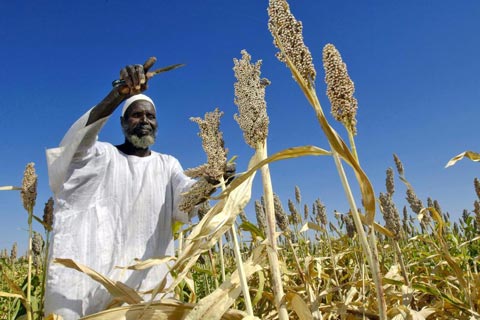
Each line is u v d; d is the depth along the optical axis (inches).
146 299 63.8
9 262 118.8
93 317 39.2
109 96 57.6
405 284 52.1
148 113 74.2
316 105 27.7
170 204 72.1
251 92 33.9
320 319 42.5
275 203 64.5
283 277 62.0
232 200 37.3
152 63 47.6
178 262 37.3
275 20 29.5
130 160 71.7
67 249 61.8
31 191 56.5
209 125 40.2
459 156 40.6
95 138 62.9
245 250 97.8
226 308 35.1
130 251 65.9
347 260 90.0
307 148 29.9
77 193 64.9
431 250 90.9
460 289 58.7
